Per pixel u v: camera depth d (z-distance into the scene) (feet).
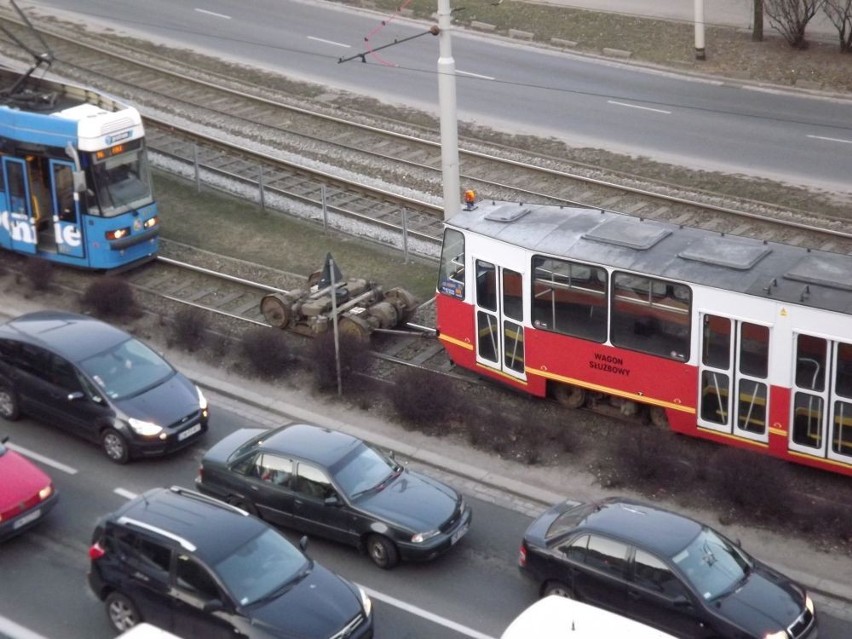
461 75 128.98
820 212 92.89
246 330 76.95
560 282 64.08
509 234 66.49
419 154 106.63
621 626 41.96
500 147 108.47
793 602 45.75
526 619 42.80
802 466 60.85
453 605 50.60
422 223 92.89
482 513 57.93
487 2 154.20
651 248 62.69
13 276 84.99
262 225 94.63
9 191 85.35
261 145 109.50
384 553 52.49
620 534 47.34
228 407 68.74
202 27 144.77
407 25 147.54
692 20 144.15
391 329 76.43
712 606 44.91
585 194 97.40
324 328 74.18
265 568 46.60
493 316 67.92
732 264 59.77
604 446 63.21
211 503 49.57
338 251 89.56
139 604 47.26
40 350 63.67
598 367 64.18
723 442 61.16
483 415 65.41
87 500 58.85
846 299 56.13
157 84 124.26
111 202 82.89
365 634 46.21
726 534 55.21
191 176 103.40
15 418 65.87
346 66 131.23
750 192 97.35
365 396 68.44
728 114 116.26
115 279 80.12
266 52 135.64
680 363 60.95
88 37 138.51
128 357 64.18
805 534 55.01
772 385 58.18
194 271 85.46
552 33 142.41
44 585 52.26
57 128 81.76
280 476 54.44
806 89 123.03
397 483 54.34
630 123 114.11
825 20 141.38
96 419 61.77
